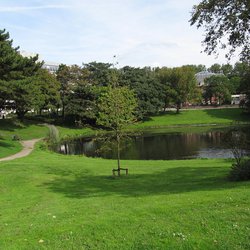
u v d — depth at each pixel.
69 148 53.34
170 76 104.50
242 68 20.45
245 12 16.22
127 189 18.41
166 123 92.50
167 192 15.73
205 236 8.35
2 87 46.66
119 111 24.47
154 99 93.75
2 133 60.22
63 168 27.42
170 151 45.59
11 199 17.31
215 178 19.62
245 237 8.15
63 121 84.06
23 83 51.38
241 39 17.62
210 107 110.62
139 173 24.69
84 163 30.75
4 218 12.54
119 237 8.67
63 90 88.00
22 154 40.12
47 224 10.49
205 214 9.88
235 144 23.86
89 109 78.94
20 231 9.98
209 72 159.50
